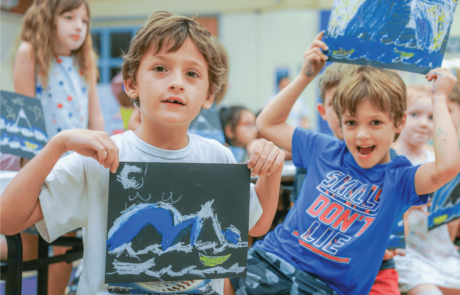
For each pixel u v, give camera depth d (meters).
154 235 0.85
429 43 1.23
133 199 0.84
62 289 1.76
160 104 0.85
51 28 1.82
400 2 1.22
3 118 1.31
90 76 2.01
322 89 1.71
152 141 0.93
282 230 1.32
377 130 1.22
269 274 1.22
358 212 1.20
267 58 6.93
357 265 1.17
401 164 1.23
